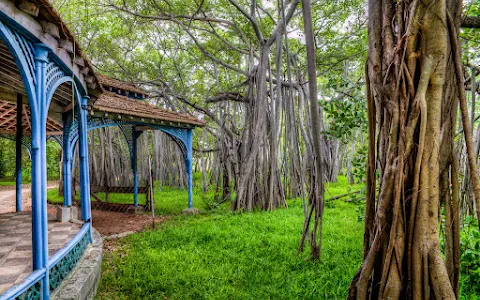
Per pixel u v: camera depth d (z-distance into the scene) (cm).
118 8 1201
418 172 254
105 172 1516
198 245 661
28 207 1180
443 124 267
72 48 350
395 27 285
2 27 241
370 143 306
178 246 658
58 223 599
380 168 289
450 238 275
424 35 255
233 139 1344
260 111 1138
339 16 1223
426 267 247
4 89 562
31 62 294
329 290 432
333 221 838
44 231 302
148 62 1670
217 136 1627
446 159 269
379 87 280
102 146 1499
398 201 258
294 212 1037
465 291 410
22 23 260
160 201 1336
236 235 730
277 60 1038
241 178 1141
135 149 1126
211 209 1133
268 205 1130
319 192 535
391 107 268
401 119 260
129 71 1628
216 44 1459
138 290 442
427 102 255
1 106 723
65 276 376
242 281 475
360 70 1458
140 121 915
